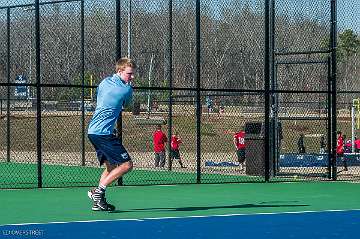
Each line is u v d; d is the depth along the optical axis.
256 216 23.05
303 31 42.41
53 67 52.94
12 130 70.44
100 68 52.22
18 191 31.84
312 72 44.72
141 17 52.44
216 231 19.55
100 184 24.48
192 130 76.44
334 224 21.14
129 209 25.25
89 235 18.70
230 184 36.19
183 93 54.88
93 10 50.00
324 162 40.69
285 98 52.50
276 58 43.34
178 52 53.03
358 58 59.03
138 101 73.12
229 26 50.72
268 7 37.69
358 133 71.75
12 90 55.00
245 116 72.00
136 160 58.47
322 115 52.66
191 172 44.41
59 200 28.16
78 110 65.12
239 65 52.72
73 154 63.47
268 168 37.88
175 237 18.42
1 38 52.53
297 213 24.02
